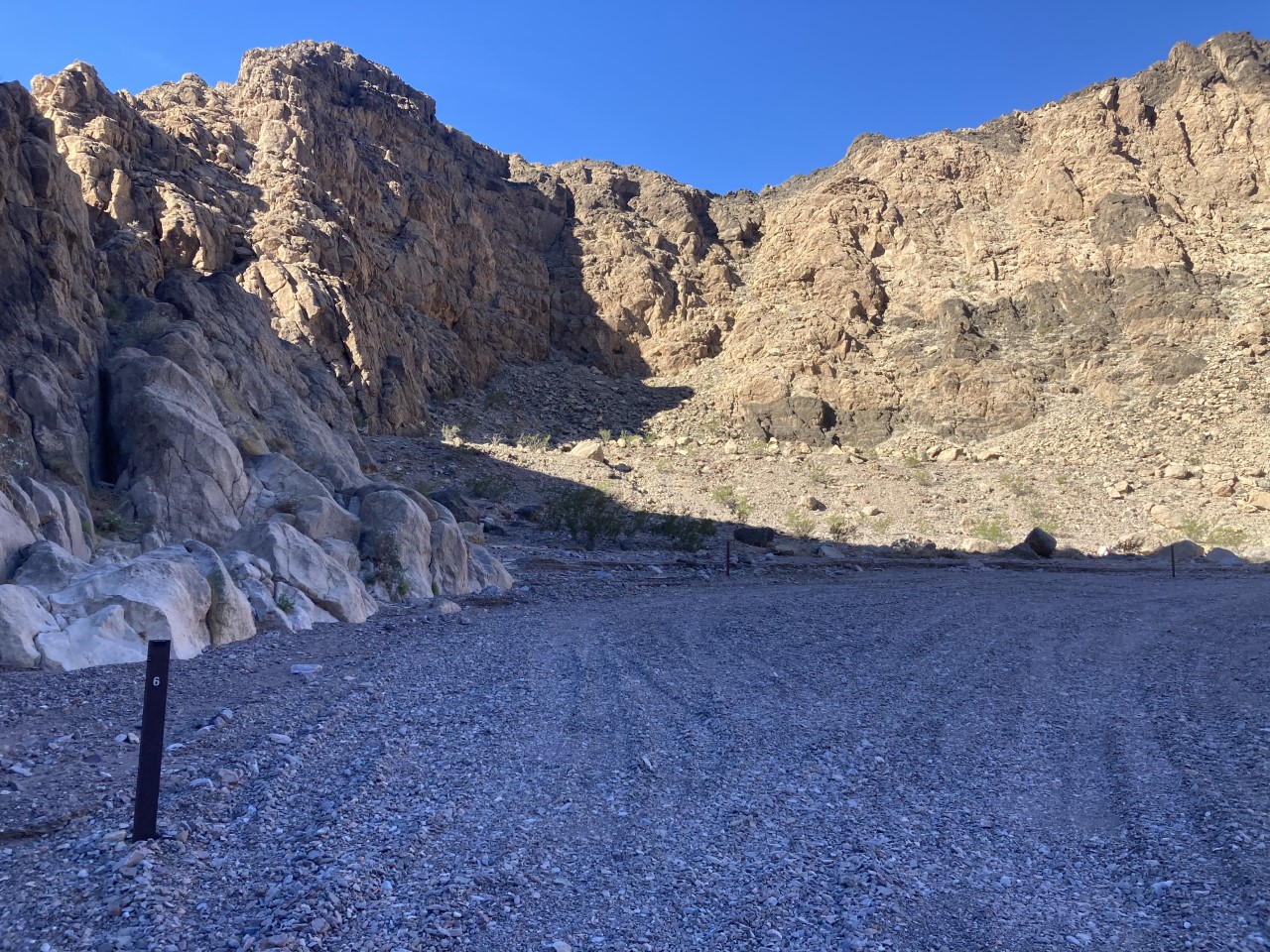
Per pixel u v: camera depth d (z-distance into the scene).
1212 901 4.06
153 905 3.83
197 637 9.73
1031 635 12.24
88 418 14.43
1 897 3.94
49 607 9.02
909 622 13.14
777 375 58.25
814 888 4.20
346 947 3.58
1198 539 35.06
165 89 54.91
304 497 15.00
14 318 14.74
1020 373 57.38
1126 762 6.22
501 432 51.62
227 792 5.24
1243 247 63.09
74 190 18.27
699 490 39.12
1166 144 71.50
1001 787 5.70
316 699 7.42
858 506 38.19
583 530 29.12
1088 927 3.87
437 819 4.91
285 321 43.16
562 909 3.97
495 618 12.64
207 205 43.62
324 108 59.88
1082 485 41.72
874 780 5.79
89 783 5.35
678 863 4.48
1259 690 8.63
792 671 9.19
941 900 4.10
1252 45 76.56
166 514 13.53
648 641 10.84
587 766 5.97
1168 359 55.03
